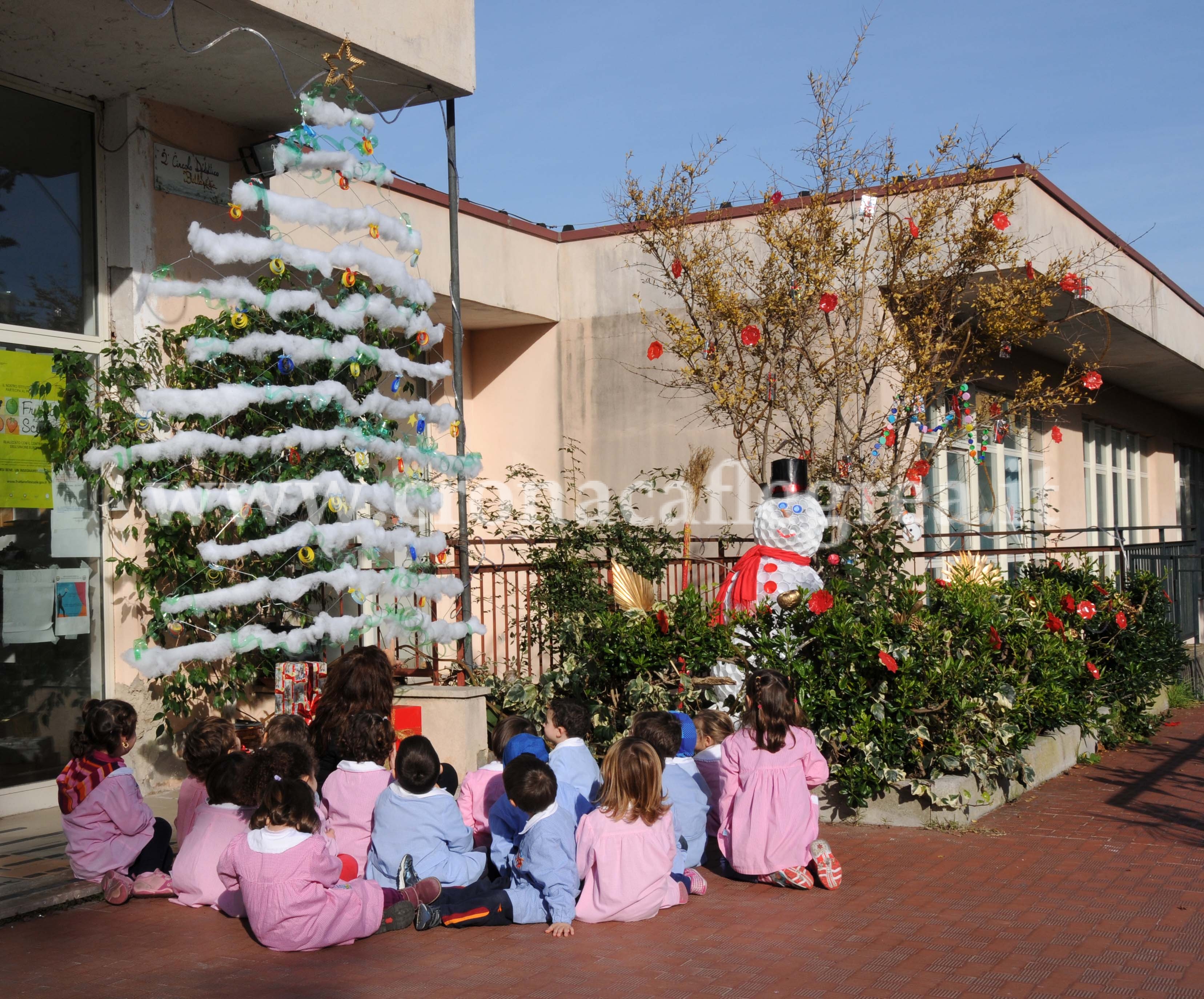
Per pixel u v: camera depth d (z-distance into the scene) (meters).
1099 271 11.16
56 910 5.09
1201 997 4.02
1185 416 22.72
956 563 9.45
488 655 9.51
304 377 7.55
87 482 6.95
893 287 9.28
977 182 9.17
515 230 12.09
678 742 5.74
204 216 7.58
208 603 6.50
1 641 6.49
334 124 6.52
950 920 4.92
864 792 6.56
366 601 7.32
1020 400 10.99
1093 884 5.44
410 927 4.93
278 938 4.55
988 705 7.06
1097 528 11.93
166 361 7.23
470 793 5.84
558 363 12.77
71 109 7.09
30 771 6.61
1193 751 9.08
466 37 7.28
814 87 9.50
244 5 5.95
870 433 9.98
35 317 6.81
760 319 9.59
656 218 9.95
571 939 4.77
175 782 7.20
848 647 6.78
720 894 5.44
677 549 10.43
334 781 5.46
